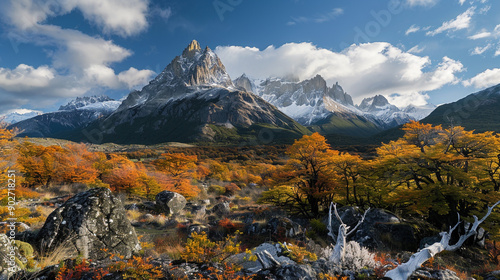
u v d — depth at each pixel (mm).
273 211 28469
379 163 25328
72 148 42031
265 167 80562
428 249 4285
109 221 6641
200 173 67500
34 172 31953
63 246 5836
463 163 24141
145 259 4219
